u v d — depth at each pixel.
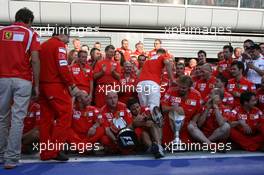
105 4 8.66
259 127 4.64
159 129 4.43
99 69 5.43
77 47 6.83
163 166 3.96
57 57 3.86
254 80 5.84
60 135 3.95
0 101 3.76
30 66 3.82
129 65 5.47
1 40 3.73
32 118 4.33
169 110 4.54
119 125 4.34
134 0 8.79
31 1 8.38
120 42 8.78
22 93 3.71
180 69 5.64
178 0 9.02
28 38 3.73
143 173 3.72
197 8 9.14
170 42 9.02
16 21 3.86
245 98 4.59
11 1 8.31
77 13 8.59
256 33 9.75
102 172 3.72
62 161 4.05
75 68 5.28
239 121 4.65
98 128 4.32
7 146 3.78
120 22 8.84
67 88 4.02
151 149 4.27
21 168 3.76
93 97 5.61
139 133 4.46
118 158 4.24
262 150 4.68
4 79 3.70
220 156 4.39
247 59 5.93
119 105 4.43
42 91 3.94
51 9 8.48
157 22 9.02
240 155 4.46
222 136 4.55
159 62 4.93
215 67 6.68
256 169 3.93
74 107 4.36
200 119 4.61
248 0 9.45
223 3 9.30
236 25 9.51
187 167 3.95
